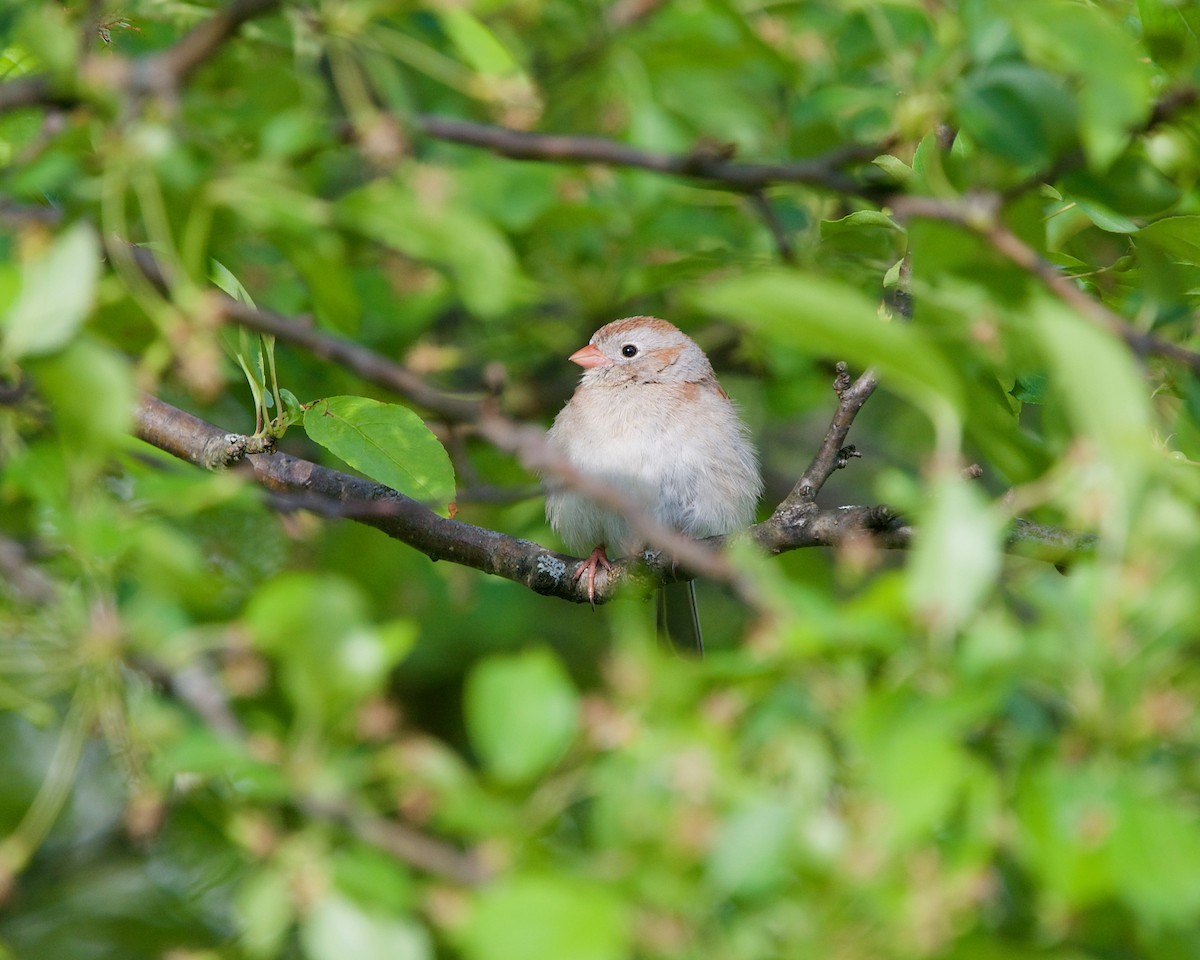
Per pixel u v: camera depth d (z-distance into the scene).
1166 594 4.61
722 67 11.07
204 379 5.76
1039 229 7.02
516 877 4.72
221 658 5.96
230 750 5.12
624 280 12.32
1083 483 4.84
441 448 7.73
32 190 6.14
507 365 13.88
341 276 7.58
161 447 8.53
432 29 9.90
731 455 12.16
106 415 5.15
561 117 13.04
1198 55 7.30
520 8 10.14
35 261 5.39
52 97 5.97
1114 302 7.99
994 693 4.57
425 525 9.73
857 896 4.73
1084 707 4.73
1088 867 4.55
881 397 17.78
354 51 7.02
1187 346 7.61
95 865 11.72
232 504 6.01
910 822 4.37
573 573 9.62
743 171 7.70
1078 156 6.88
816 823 4.81
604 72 11.95
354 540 12.83
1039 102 6.71
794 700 5.15
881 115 10.96
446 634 13.58
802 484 8.27
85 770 12.50
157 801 5.61
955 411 4.33
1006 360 6.18
